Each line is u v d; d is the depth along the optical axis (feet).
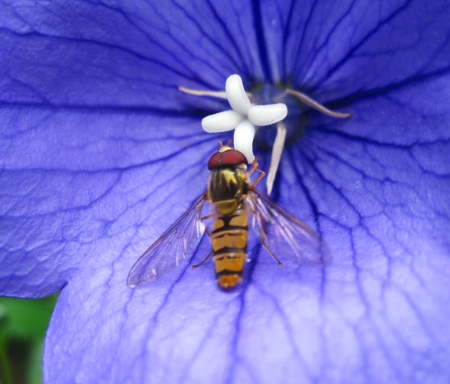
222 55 0.22
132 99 0.21
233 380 0.16
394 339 0.16
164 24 0.21
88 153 0.20
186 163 0.22
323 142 0.21
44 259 0.19
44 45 0.19
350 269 0.18
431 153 0.18
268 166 0.22
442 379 0.16
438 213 0.18
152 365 0.17
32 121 0.19
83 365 0.18
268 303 0.17
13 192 0.19
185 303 0.18
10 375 0.27
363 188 0.19
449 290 0.17
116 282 0.19
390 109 0.19
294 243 0.18
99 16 0.20
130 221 0.20
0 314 0.26
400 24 0.18
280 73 0.22
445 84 0.18
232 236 0.18
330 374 0.16
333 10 0.20
